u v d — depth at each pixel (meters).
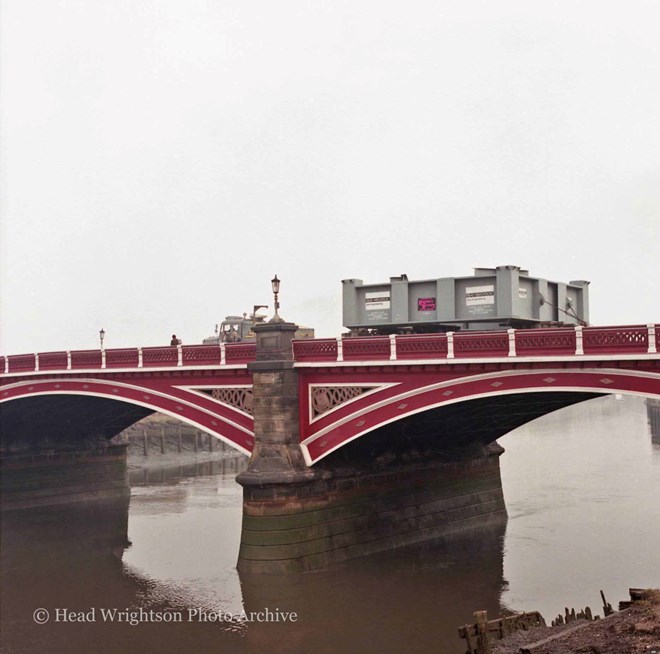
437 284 40.72
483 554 43.47
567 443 103.56
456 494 49.50
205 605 37.19
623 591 36.16
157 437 98.50
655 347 31.16
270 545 38.88
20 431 64.38
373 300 42.66
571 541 45.56
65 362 52.44
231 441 43.25
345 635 32.50
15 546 51.66
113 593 40.38
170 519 57.91
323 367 39.69
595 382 32.75
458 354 35.84
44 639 34.41
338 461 41.91
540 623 26.98
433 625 33.09
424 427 43.19
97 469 68.62
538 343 33.88
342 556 41.38
